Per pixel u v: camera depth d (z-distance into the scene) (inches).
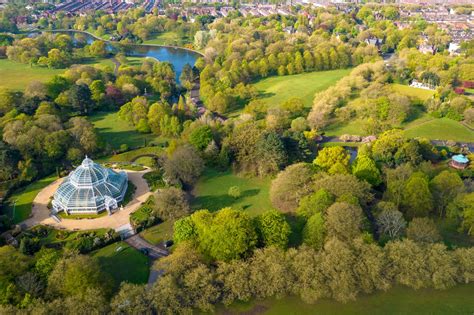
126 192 7322.8
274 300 4872.0
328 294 4741.6
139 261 5669.3
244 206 6993.1
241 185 7672.2
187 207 6505.9
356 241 5083.7
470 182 6791.3
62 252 5477.4
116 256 5772.6
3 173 7480.3
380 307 4751.5
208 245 5315.0
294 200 6604.3
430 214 6441.9
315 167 6978.4
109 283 4864.7
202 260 5251.0
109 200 6702.8
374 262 4827.8
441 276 4790.8
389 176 6850.4
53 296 4638.3
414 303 4793.3
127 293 4495.6
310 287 4709.6
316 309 4744.1
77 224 6451.8
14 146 7869.1
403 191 6417.3
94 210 6717.5
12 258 5004.9
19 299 4559.5
